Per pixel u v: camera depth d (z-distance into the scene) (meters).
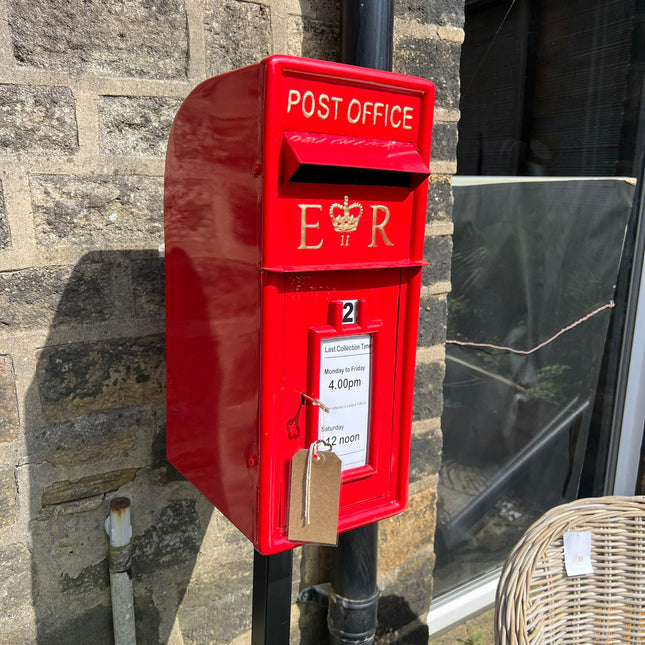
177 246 1.20
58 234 1.23
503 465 2.50
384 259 1.08
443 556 2.44
